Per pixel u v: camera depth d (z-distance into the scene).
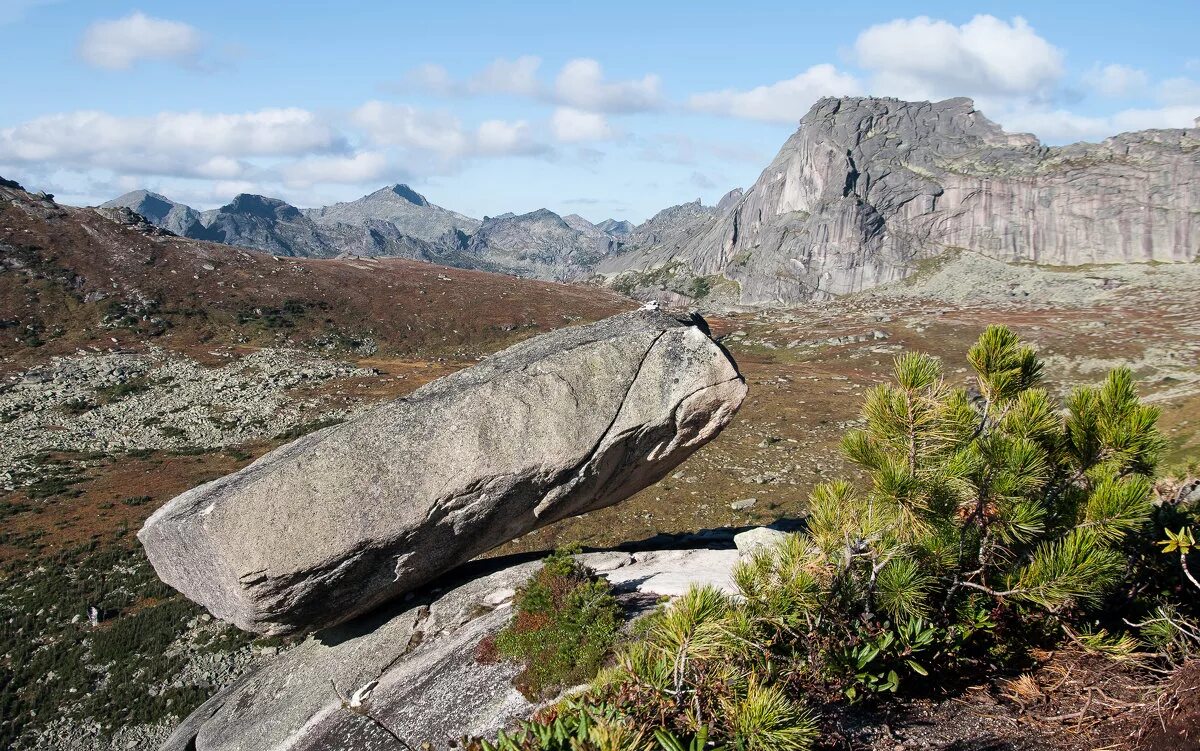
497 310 115.44
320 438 14.24
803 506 40.84
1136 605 9.01
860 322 126.94
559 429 14.48
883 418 9.02
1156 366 78.81
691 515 40.34
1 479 50.19
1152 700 7.07
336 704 13.28
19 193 116.12
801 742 6.41
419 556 14.30
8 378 73.50
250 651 29.88
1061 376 79.25
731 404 15.35
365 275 123.62
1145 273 168.75
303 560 13.11
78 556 37.75
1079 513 8.45
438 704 11.73
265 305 104.50
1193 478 12.11
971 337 104.69
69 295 94.69
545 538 37.94
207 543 12.98
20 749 24.62
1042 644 8.65
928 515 8.28
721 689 7.00
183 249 115.25
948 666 8.33
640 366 15.17
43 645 30.17
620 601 12.70
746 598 8.20
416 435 13.95
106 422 64.44
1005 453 8.41
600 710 6.53
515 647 12.02
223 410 68.25
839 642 8.09
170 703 26.73
